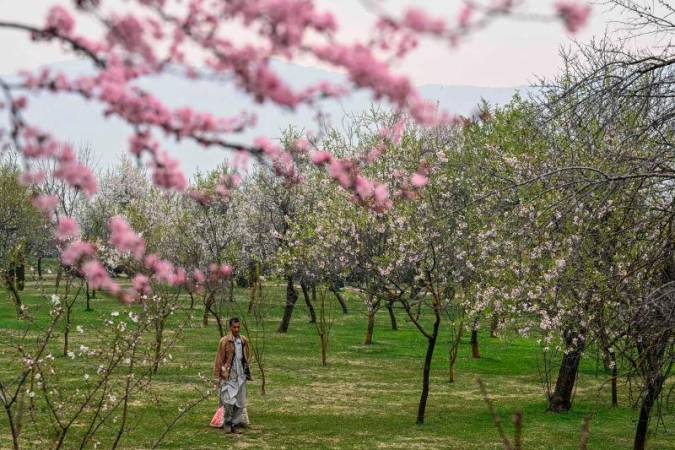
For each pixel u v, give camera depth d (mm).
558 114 10164
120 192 63875
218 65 3275
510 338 36281
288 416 18516
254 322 41906
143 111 3740
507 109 25625
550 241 14758
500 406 20453
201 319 41531
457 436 16797
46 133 3953
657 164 9820
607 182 9680
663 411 19328
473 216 19875
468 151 25266
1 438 14117
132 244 6562
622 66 10141
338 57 3141
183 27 3359
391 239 20406
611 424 18297
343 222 23547
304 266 29625
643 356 10242
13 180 41031
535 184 14141
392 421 18250
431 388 23203
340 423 17828
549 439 16641
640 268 10266
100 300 50031
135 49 3451
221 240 41219
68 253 6633
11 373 20562
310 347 32750
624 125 10523
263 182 39219
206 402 19438
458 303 23844
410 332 39406
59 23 3494
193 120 3809
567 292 14289
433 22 2971
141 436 15492
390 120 29625
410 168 22266
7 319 35406
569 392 19828
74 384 19250
